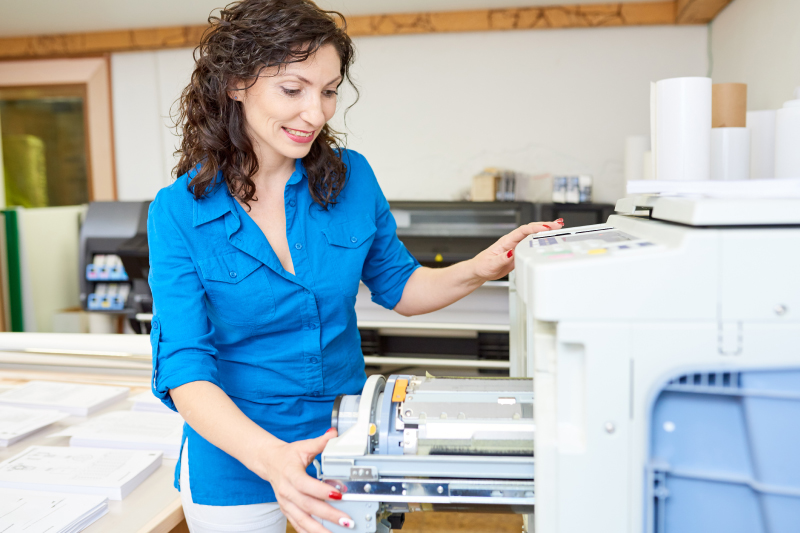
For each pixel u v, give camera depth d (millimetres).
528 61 3604
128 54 3963
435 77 3699
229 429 769
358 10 3520
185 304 893
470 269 1046
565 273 561
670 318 554
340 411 762
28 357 1956
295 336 973
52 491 1146
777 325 544
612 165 3598
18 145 4141
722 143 1271
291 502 705
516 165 3691
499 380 812
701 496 590
